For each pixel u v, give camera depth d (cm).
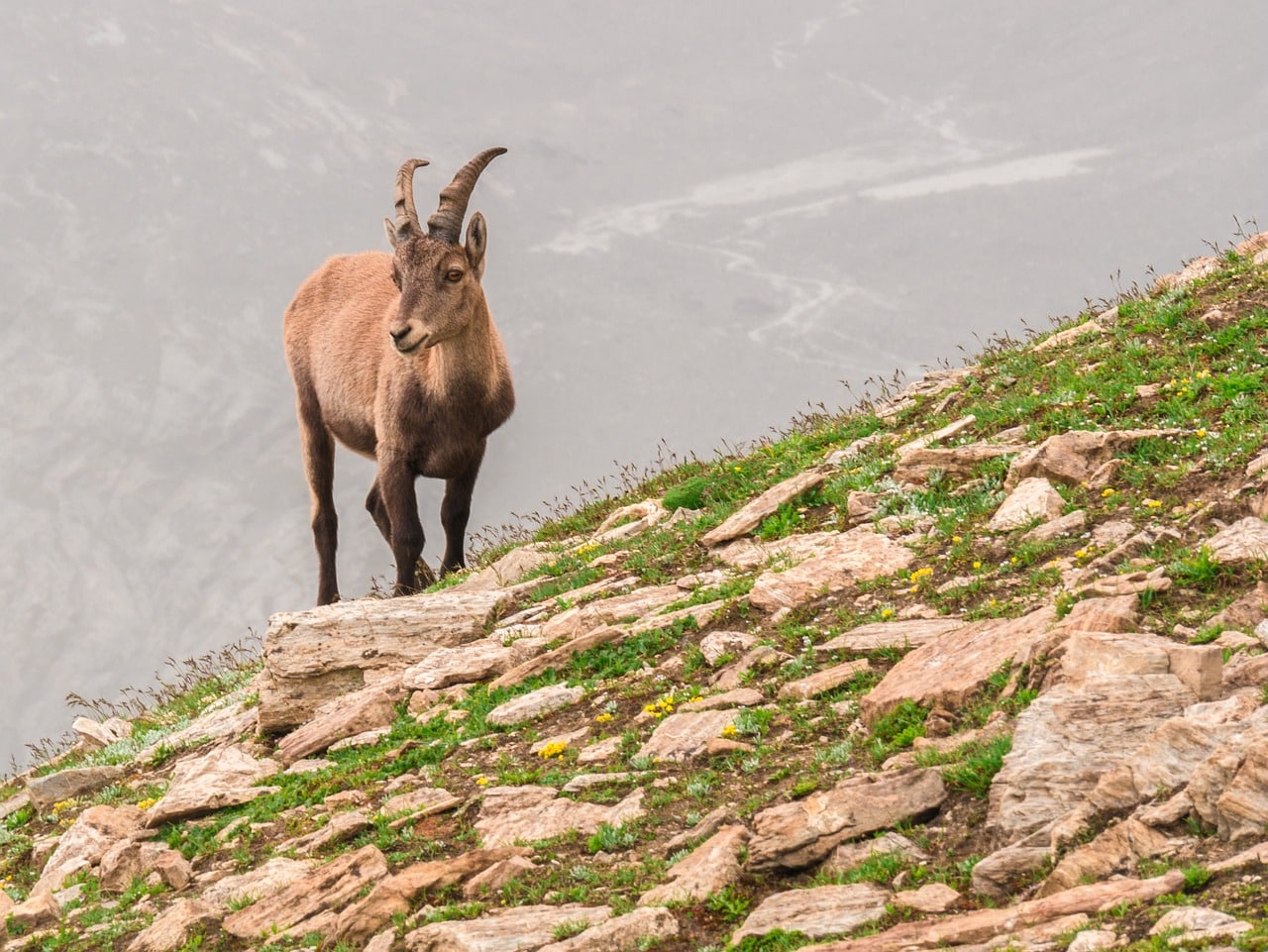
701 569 3991
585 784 2772
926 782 2314
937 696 2619
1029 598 2986
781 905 2092
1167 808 1973
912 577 3356
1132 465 3503
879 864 2156
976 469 3891
